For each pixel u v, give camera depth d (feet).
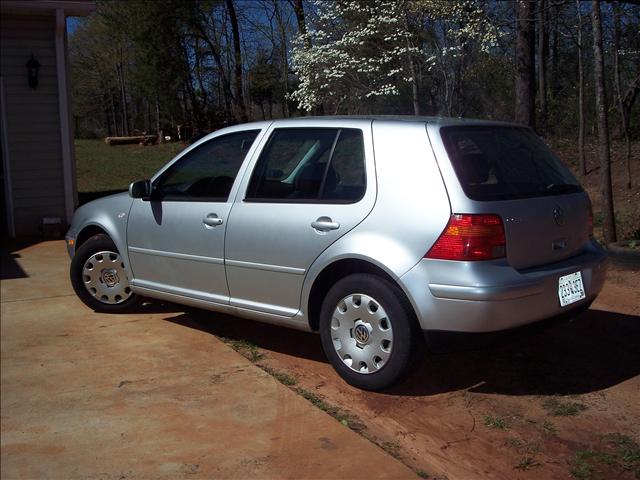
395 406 13.91
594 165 43.24
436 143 13.60
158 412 13.24
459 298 12.67
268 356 16.85
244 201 16.06
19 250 30.68
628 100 40.01
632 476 11.25
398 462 11.36
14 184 34.88
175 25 89.35
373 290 13.65
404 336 13.35
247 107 91.04
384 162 13.98
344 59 46.29
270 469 11.12
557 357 16.63
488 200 13.12
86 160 78.89
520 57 43.45
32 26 34.58
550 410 13.74
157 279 18.28
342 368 14.44
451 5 40.68
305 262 14.70
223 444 11.96
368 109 50.24
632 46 40.16
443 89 46.68
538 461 11.76
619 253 24.63
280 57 79.51
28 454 11.64
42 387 14.46
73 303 21.15
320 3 49.42
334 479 10.82
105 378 14.93
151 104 117.80
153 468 11.18
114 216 19.25
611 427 13.00
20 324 18.94
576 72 56.65
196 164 17.75
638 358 16.55
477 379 15.30
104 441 12.09
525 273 13.29
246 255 15.81
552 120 54.95
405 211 13.39
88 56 136.87
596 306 20.72
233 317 20.02
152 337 17.76
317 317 15.26
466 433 12.78
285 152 15.83
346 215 14.14
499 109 51.75
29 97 34.83
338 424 12.74
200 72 97.76
